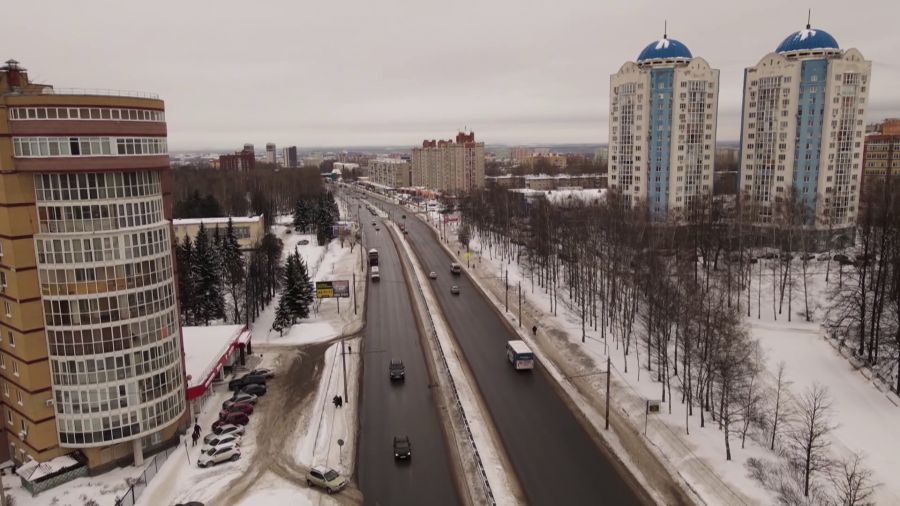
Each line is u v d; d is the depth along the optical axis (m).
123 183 50.22
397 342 88.44
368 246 175.62
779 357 75.06
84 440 51.16
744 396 59.44
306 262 138.38
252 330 95.75
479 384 71.19
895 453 52.91
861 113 126.56
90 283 49.53
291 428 60.84
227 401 66.62
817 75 124.56
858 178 128.88
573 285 108.88
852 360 72.38
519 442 56.66
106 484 50.69
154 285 52.75
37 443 50.62
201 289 94.50
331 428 60.22
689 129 144.50
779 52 131.75
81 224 48.88
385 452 55.38
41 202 48.38
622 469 51.81
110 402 51.19
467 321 98.50
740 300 97.81
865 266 78.00
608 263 94.62
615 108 154.12
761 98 133.00
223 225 153.12
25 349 49.31
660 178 146.88
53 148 47.00
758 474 49.41
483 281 128.12
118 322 50.69
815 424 51.25
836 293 84.81
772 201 128.12
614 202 122.00
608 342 84.25
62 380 50.44
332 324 98.06
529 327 94.50
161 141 53.72
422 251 167.88
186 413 60.50
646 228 103.81
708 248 108.25
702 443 55.09
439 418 62.41
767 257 114.06
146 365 52.56
